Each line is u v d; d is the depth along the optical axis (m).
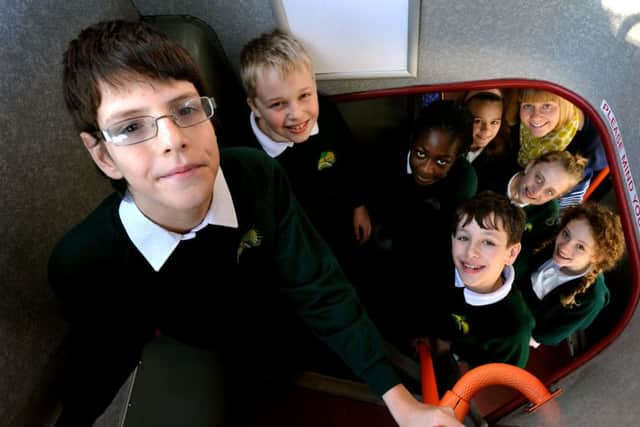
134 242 0.57
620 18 0.79
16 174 0.68
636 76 0.80
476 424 1.09
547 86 0.98
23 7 0.71
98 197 0.88
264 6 0.98
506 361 1.49
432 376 1.10
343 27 0.98
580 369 1.35
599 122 0.97
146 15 1.02
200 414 0.97
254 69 0.99
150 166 0.46
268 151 1.17
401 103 1.16
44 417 0.75
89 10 0.86
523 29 0.90
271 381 1.22
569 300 1.27
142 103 0.44
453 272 1.42
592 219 1.12
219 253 0.66
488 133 1.12
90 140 0.48
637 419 1.00
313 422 1.41
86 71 0.44
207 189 0.48
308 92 1.02
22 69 0.70
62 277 0.60
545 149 1.08
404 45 0.99
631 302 1.14
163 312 0.73
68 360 0.80
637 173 0.92
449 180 1.27
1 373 0.66
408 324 1.59
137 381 1.00
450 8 0.90
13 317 0.68
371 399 1.41
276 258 0.73
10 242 0.66
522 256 1.29
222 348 1.03
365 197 1.40
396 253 1.49
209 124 0.48
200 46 0.97
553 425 1.33
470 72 1.02
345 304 0.73
